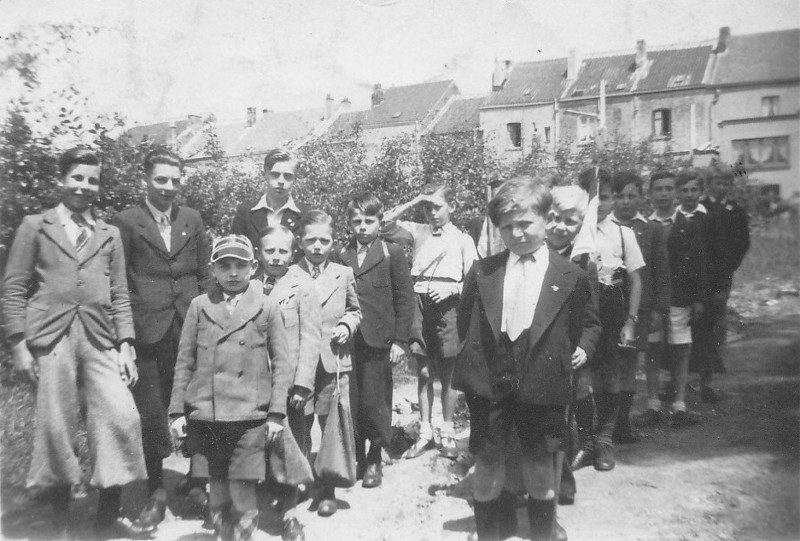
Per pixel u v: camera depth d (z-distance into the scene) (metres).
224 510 2.96
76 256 3.10
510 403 2.71
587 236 3.24
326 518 3.27
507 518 2.88
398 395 5.55
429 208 4.33
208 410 2.92
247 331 2.99
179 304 3.52
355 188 7.27
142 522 3.14
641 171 6.54
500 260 2.84
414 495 3.54
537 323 2.65
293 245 3.54
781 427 3.87
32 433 3.84
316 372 3.43
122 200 5.76
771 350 4.80
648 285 4.00
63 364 3.03
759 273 5.26
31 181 5.08
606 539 2.79
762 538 2.70
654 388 4.30
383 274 3.77
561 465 2.81
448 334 4.22
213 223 7.12
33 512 3.31
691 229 4.21
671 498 3.13
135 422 3.09
